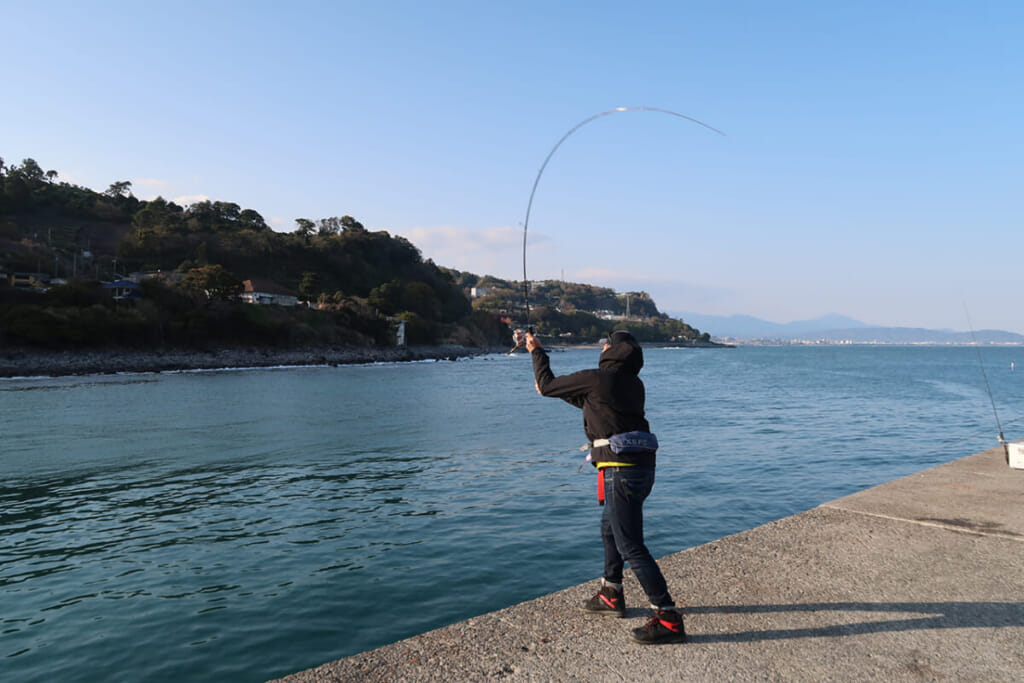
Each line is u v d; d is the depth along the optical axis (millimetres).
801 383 48281
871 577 3260
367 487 11906
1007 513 4285
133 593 6555
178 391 42000
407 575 6918
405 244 181875
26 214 141250
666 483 11438
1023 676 2279
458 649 2594
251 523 9414
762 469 12914
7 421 24844
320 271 151250
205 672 4824
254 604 6176
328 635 5449
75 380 54000
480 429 21359
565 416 25641
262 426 22734
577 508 9875
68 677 4781
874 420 22672
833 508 4547
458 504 10305
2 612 6113
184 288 90375
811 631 2682
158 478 13312
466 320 172875
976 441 17188
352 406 30875
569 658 2492
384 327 121500
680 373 67875
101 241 140125
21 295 71188
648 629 2611
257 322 92500
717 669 2381
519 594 6301
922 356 156250
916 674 2312
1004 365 91500
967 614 2809
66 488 12414
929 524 4094
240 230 152875
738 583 3225
